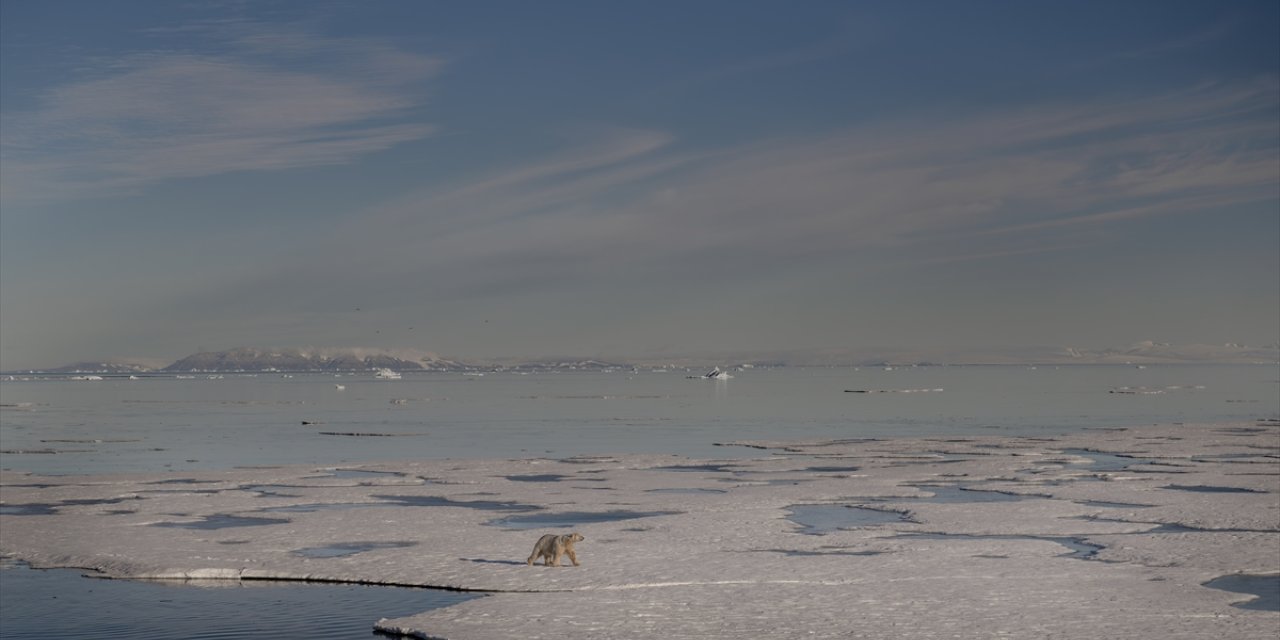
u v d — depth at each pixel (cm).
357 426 9400
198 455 6381
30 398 17488
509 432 8519
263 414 11669
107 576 2570
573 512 3675
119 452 6594
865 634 1972
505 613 2128
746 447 6788
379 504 3903
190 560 2683
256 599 2317
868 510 3684
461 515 3522
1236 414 10819
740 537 3034
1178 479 4538
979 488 4316
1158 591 2302
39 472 5350
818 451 6291
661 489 4350
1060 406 12862
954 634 1970
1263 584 2422
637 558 2694
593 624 2045
